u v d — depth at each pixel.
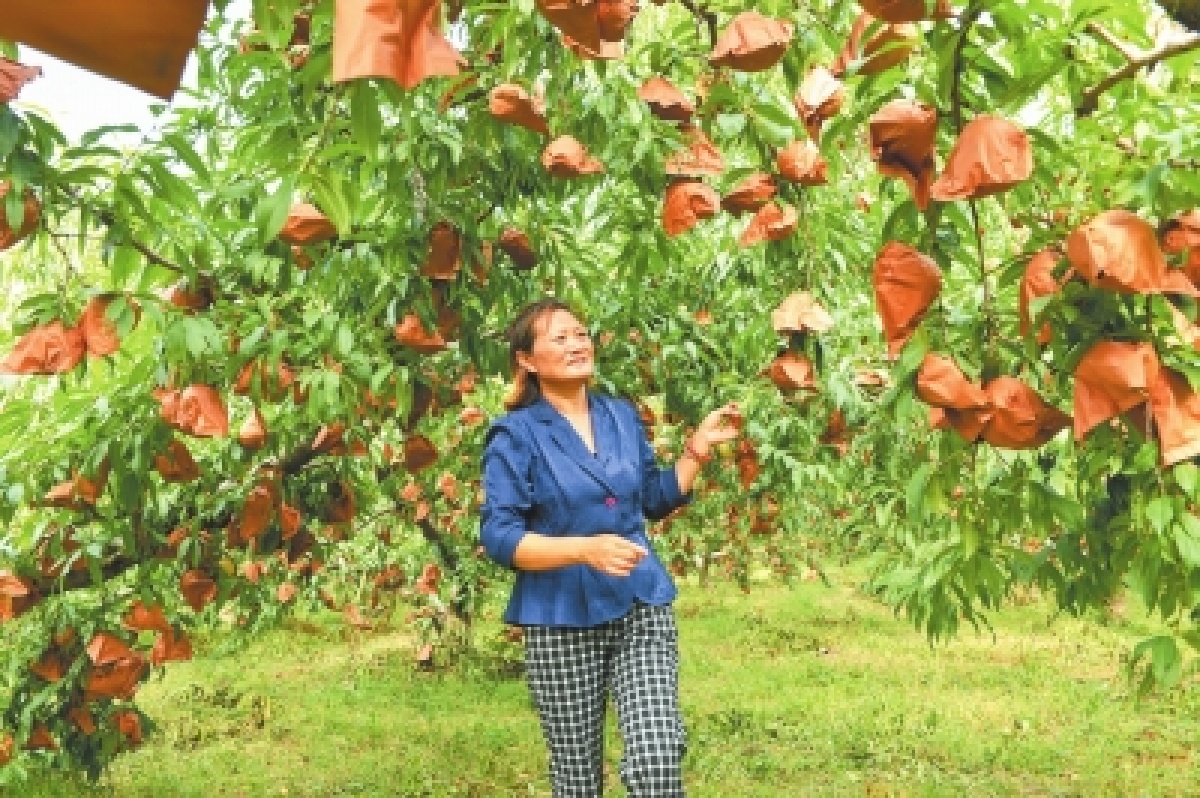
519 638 9.66
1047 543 2.93
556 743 2.74
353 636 12.45
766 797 5.53
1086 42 1.96
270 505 3.93
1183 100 2.24
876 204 3.88
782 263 3.24
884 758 6.24
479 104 3.02
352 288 3.48
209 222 3.37
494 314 4.62
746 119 2.82
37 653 4.59
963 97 1.82
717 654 10.37
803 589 15.55
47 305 2.59
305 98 2.05
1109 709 7.41
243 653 11.09
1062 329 1.91
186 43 0.94
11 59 2.03
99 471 3.51
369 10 0.87
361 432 4.14
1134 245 1.62
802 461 5.20
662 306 5.13
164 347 3.27
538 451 2.76
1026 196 2.13
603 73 2.66
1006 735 6.70
